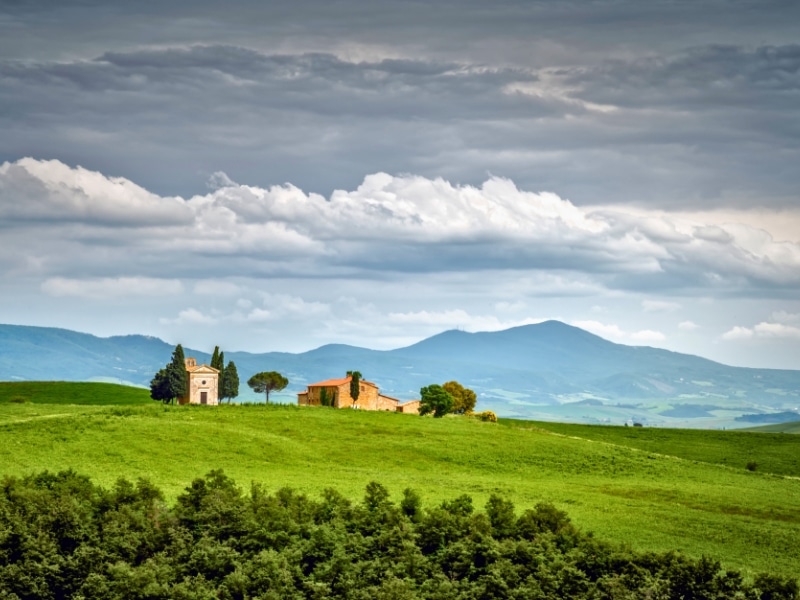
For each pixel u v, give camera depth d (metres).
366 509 136.62
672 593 112.44
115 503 134.12
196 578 115.12
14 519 123.19
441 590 112.56
